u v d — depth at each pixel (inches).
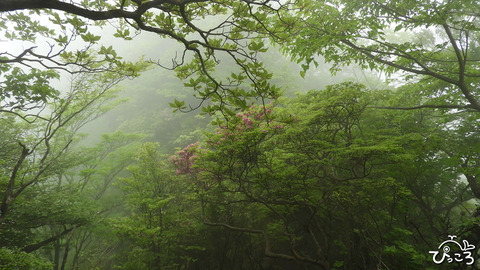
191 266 277.4
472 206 333.1
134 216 281.4
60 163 354.6
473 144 255.1
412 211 258.7
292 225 263.0
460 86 216.1
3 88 175.8
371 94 225.8
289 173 193.9
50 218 271.4
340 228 239.1
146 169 305.6
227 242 258.2
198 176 264.7
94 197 414.0
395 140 213.8
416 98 293.7
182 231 271.9
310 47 221.0
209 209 273.7
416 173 233.1
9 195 143.6
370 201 200.5
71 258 387.9
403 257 198.4
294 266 243.9
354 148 179.0
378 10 223.5
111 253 372.5
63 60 131.0
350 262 212.7
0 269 186.7
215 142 203.5
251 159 195.3
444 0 203.8
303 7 119.2
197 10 134.7
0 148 293.4
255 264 261.9
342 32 227.9
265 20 117.4
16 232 269.1
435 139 226.7
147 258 253.0
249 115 225.3
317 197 229.3
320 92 246.7
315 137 223.0
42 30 147.9
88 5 112.7
